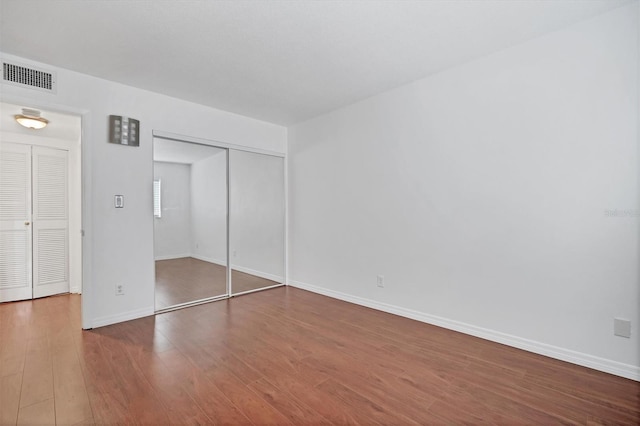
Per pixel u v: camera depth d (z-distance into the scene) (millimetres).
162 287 3898
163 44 2465
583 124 2238
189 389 1976
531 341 2498
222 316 3348
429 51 2611
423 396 1920
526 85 2482
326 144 4156
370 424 1674
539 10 2086
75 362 2303
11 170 3879
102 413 1740
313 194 4359
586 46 2213
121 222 3156
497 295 2676
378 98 3533
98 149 3020
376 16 2125
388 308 3482
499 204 2646
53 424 1655
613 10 2100
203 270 4145
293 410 1783
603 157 2164
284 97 3590
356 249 3809
